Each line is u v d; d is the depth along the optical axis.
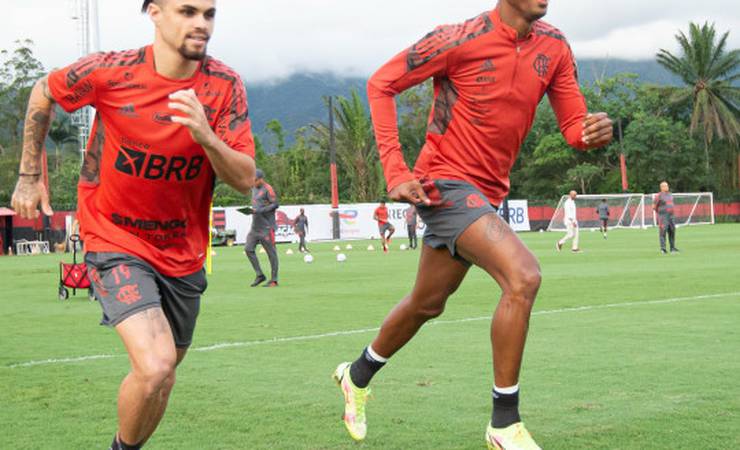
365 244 40.50
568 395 5.86
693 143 72.00
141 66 4.03
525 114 4.94
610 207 55.69
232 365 7.32
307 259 24.77
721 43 74.38
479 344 8.17
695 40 74.81
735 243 30.44
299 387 6.38
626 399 5.71
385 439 4.91
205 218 4.34
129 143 4.06
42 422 5.41
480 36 4.80
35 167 4.29
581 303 11.64
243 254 32.56
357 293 14.35
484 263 4.64
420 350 7.84
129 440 3.92
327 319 10.65
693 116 72.25
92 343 9.02
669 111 77.69
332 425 5.27
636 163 73.25
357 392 5.00
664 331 8.78
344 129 69.31
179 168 4.08
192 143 4.04
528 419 5.23
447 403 5.77
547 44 4.94
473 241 4.65
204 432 5.10
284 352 8.01
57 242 44.16
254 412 5.61
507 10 4.80
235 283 17.23
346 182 72.62
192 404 5.84
